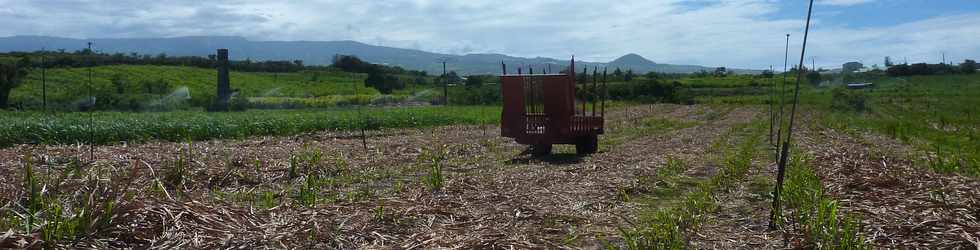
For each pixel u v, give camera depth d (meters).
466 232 7.21
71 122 21.53
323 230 6.79
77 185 8.00
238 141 21.06
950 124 29.83
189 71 84.56
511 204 8.93
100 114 35.44
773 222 7.51
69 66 77.00
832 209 6.54
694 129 29.02
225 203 7.69
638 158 15.63
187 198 7.64
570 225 7.80
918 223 6.77
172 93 62.03
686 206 8.78
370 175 12.30
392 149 17.89
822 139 22.36
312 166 12.70
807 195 8.04
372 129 28.81
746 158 14.79
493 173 12.57
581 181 11.27
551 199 9.40
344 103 63.00
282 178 11.68
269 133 25.27
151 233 6.20
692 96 72.12
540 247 6.60
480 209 8.62
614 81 84.75
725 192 10.34
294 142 20.61
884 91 70.31
